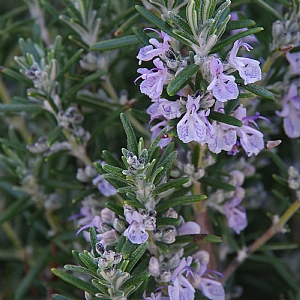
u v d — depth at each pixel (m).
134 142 0.29
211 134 0.29
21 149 0.41
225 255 0.43
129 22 0.37
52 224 0.44
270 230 0.39
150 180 0.29
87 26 0.39
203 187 0.36
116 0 0.43
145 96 0.42
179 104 0.30
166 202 0.30
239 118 0.31
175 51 0.32
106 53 0.40
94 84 0.42
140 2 0.36
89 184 0.40
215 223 0.37
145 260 0.31
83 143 0.39
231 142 0.31
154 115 0.31
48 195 0.44
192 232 0.32
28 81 0.37
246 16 0.40
